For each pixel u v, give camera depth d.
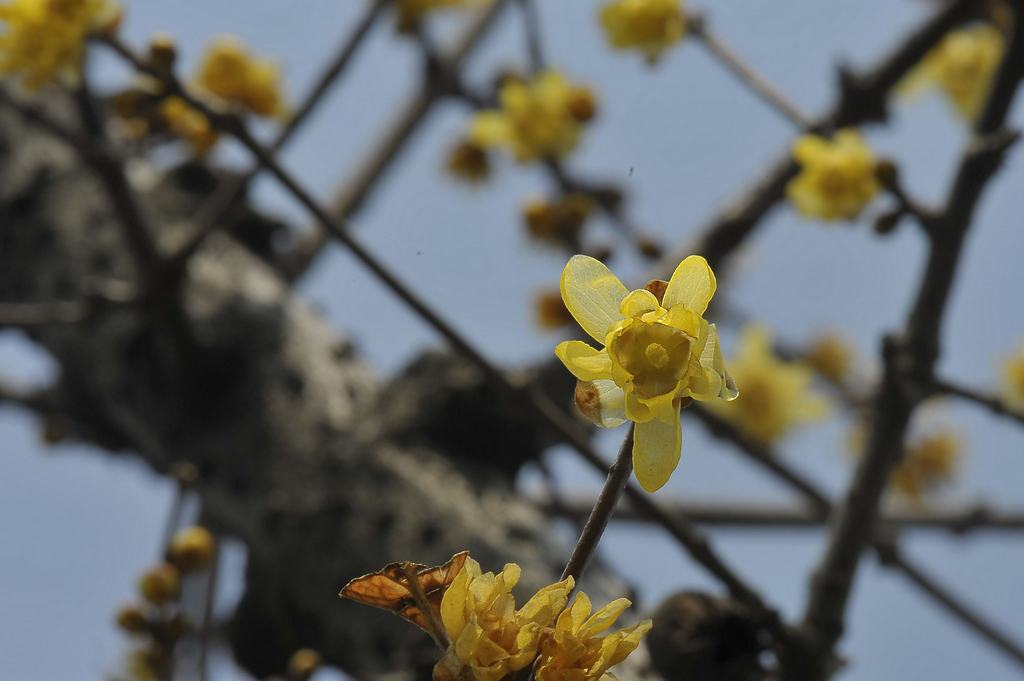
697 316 0.52
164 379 1.01
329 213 0.81
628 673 0.70
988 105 0.85
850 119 1.05
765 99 1.05
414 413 0.94
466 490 0.89
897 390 0.81
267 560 0.89
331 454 0.92
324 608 0.84
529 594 0.79
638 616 0.78
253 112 1.02
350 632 0.82
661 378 0.52
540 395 0.83
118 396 1.04
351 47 1.04
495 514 0.88
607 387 0.52
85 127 0.94
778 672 0.73
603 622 0.52
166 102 0.83
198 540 0.89
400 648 0.79
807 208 0.95
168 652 0.86
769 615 0.72
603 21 1.08
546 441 0.97
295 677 0.77
